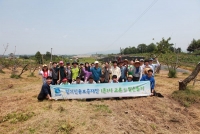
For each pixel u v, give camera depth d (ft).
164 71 98.32
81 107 24.76
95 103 26.89
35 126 18.98
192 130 19.84
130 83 29.73
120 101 28.37
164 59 89.51
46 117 20.94
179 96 29.86
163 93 33.78
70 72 33.76
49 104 26.22
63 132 17.79
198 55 172.96
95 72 31.94
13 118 21.63
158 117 22.49
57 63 34.65
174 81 51.39
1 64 82.99
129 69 33.30
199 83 46.96
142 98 29.45
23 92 38.88
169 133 18.86
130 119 21.48
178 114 23.53
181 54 168.96
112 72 32.04
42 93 29.19
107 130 18.44
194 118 22.93
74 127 18.75
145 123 20.59
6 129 19.04
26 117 21.50
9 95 35.04
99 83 29.40
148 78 30.76
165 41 81.35
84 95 29.35
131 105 26.11
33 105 26.43
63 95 29.19
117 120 20.84
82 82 30.91
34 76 76.28
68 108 23.95
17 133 17.76
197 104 27.86
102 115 22.03
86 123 19.67
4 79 58.29
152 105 26.22
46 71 32.48
